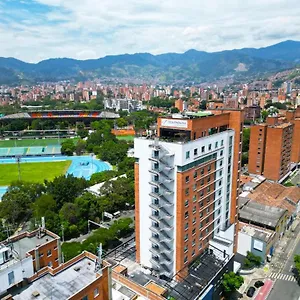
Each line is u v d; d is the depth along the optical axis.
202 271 77.50
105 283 54.28
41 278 53.62
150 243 77.88
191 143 70.62
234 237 97.62
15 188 132.88
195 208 76.69
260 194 132.50
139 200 77.38
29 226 112.00
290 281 90.00
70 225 112.75
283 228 115.44
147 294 65.81
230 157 87.81
